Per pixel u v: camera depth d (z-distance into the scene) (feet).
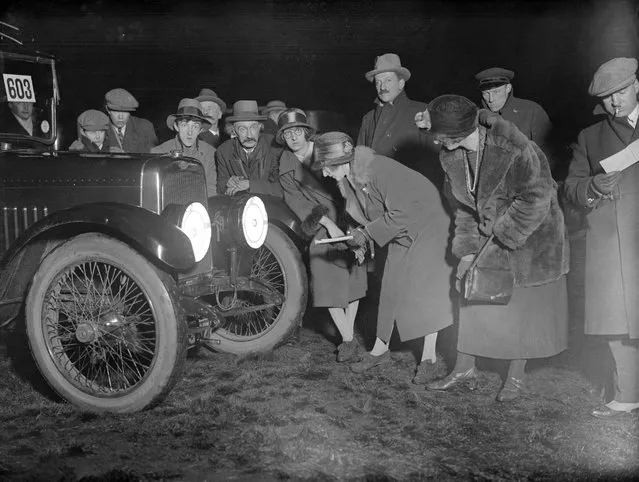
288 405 12.25
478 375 13.80
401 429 11.13
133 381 13.14
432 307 13.37
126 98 17.94
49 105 15.43
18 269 12.95
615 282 11.25
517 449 10.33
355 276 15.15
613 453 10.08
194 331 12.63
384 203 13.50
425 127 12.72
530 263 11.93
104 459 10.16
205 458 10.11
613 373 11.93
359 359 14.97
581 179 11.44
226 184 16.61
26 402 12.57
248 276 15.29
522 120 17.24
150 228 11.77
